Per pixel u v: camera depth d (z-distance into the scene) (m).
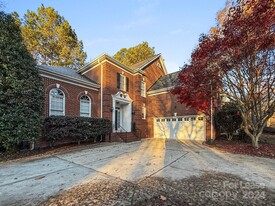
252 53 6.82
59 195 3.30
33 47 20.81
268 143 10.05
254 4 6.05
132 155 7.37
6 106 6.80
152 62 19.30
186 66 9.19
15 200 3.12
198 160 6.31
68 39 23.64
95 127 11.16
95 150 8.80
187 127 14.55
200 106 10.15
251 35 6.32
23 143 8.05
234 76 8.13
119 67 14.77
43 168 5.34
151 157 6.89
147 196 3.21
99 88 13.48
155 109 17.22
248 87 7.95
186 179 4.17
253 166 5.45
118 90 14.41
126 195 3.26
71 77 11.10
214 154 7.57
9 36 7.20
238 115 11.75
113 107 13.62
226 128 12.38
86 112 12.48
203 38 8.06
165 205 2.86
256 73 7.41
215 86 8.33
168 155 7.33
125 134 13.63
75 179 4.25
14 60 7.15
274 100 7.64
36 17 21.47
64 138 9.88
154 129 17.12
